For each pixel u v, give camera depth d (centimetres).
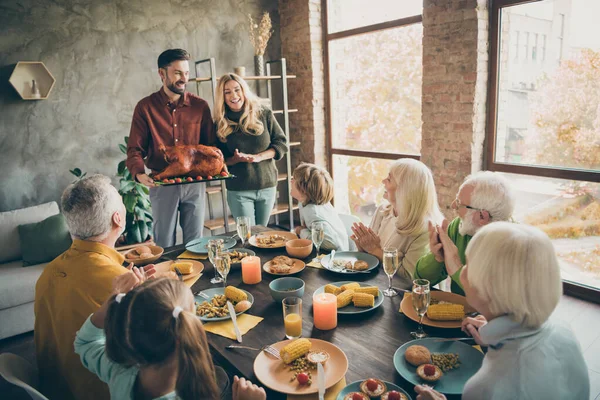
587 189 284
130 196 360
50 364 139
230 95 290
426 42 335
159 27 401
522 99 306
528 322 92
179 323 92
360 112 434
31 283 279
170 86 272
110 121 389
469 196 163
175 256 213
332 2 437
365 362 120
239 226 210
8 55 339
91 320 114
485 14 304
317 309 138
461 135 325
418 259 190
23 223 317
